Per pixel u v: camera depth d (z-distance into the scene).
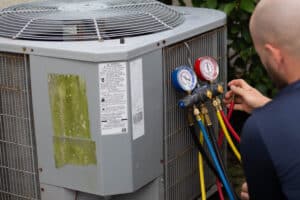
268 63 1.82
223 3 3.54
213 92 2.65
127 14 2.62
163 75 2.54
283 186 1.66
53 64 2.38
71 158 2.46
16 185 2.68
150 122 2.51
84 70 2.32
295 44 1.72
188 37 2.65
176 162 2.76
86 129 2.39
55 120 2.44
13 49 2.45
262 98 2.52
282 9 1.72
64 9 2.74
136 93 2.39
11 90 2.54
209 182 3.06
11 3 3.39
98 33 2.48
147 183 2.58
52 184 2.56
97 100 2.33
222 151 3.00
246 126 1.74
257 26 1.80
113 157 2.41
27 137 2.56
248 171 1.75
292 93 1.73
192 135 2.74
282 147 1.66
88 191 2.47
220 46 2.97
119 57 2.30
